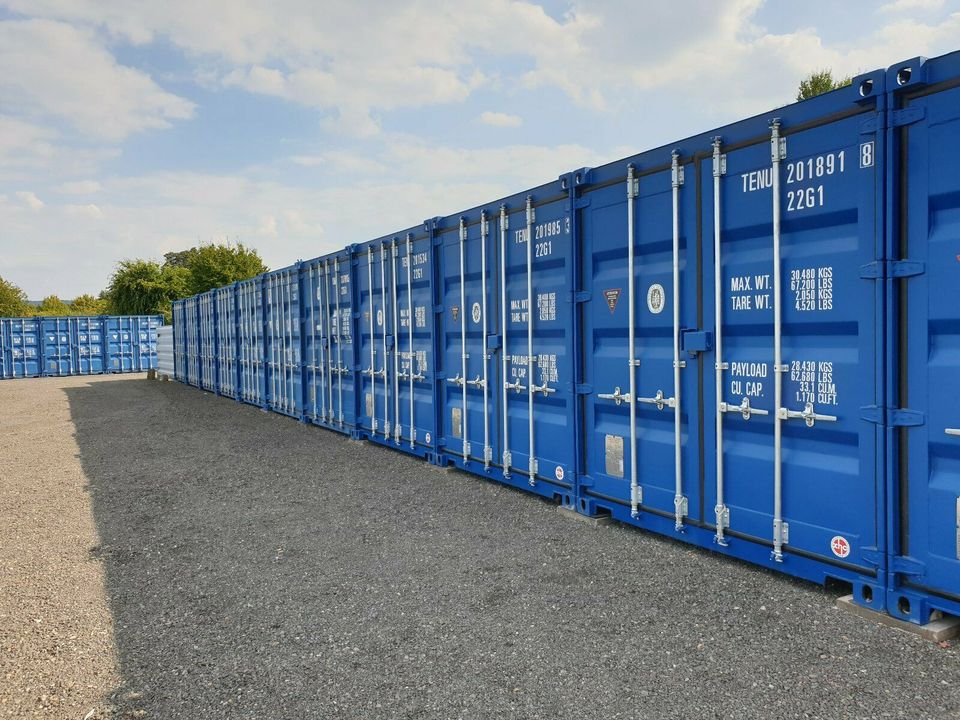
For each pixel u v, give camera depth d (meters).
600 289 5.82
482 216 7.25
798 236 4.28
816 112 4.09
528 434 6.80
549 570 4.95
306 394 12.64
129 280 40.53
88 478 8.80
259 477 8.46
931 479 3.68
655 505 5.38
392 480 7.97
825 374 4.13
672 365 5.16
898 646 3.60
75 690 3.55
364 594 4.69
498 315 7.14
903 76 3.63
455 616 4.27
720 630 3.88
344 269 10.70
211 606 4.60
